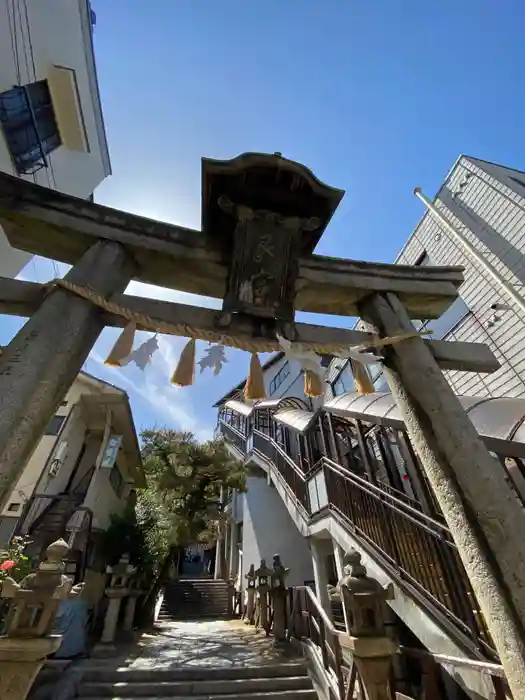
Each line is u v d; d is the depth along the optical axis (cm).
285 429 1120
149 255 245
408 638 504
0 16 454
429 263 727
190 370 223
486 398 437
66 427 919
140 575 831
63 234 235
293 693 455
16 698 277
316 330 251
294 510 904
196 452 1162
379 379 863
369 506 544
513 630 153
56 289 203
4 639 290
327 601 739
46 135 600
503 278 533
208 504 1152
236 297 238
